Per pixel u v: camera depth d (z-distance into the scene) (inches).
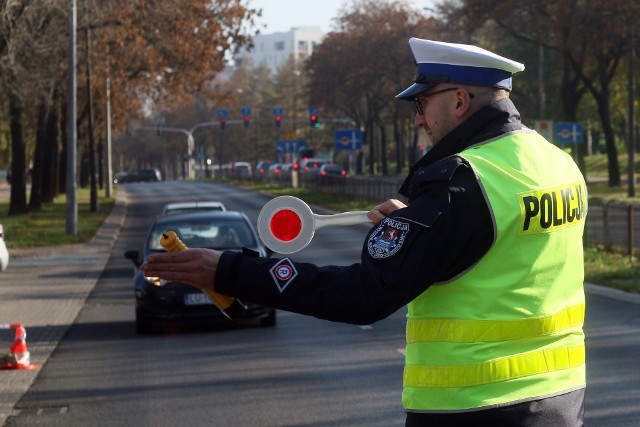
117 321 916.0
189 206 1227.2
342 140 3250.5
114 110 3700.8
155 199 3850.9
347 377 613.6
